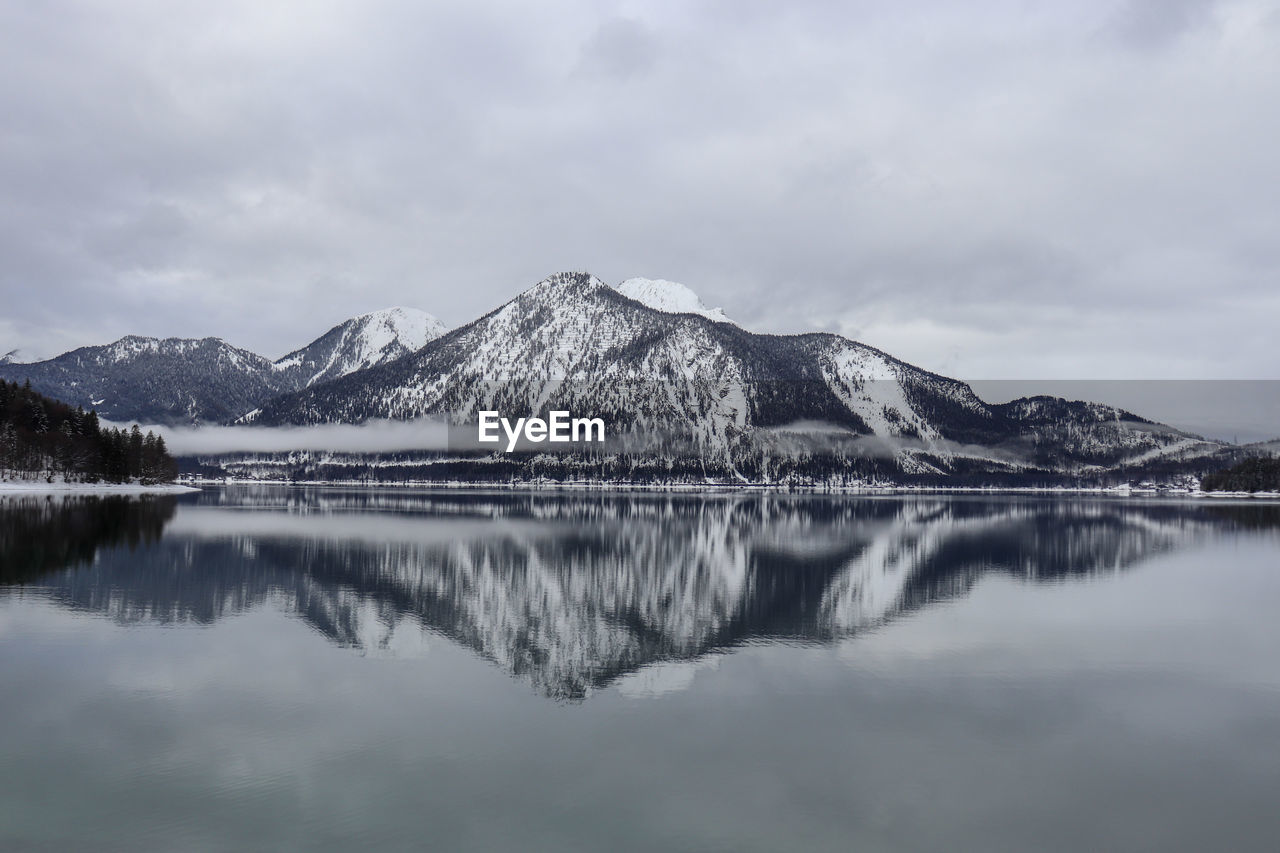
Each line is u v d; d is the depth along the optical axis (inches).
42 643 1449.3
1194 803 855.1
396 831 772.0
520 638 1568.7
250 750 962.7
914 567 2733.8
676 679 1285.7
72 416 7829.7
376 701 1150.3
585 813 813.9
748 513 6446.9
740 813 819.4
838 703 1165.7
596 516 5748.0
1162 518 6048.2
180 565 2463.1
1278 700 1192.2
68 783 866.1
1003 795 868.6
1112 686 1258.0
